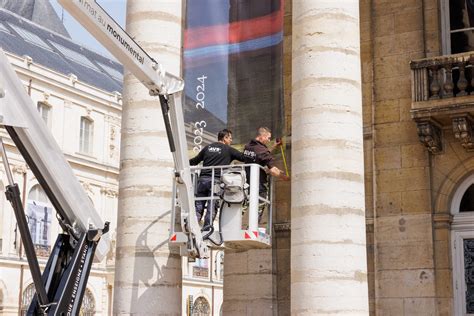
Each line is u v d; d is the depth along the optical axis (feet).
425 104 44.50
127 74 41.52
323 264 34.81
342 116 36.24
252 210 34.58
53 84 174.19
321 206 35.35
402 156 47.01
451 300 44.75
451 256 45.47
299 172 36.24
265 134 36.96
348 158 35.99
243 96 45.60
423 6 47.96
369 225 47.19
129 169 40.63
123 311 39.45
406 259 45.88
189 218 33.76
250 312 51.31
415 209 46.14
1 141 22.53
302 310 34.88
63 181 24.14
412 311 45.27
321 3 37.09
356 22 37.83
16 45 202.39
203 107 45.96
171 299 39.68
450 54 47.42
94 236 24.43
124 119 41.32
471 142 44.47
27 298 158.40
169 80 32.30
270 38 45.55
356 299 34.99
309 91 36.55
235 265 52.47
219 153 36.37
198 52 46.70
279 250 51.21
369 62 48.80
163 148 40.73
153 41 41.45
